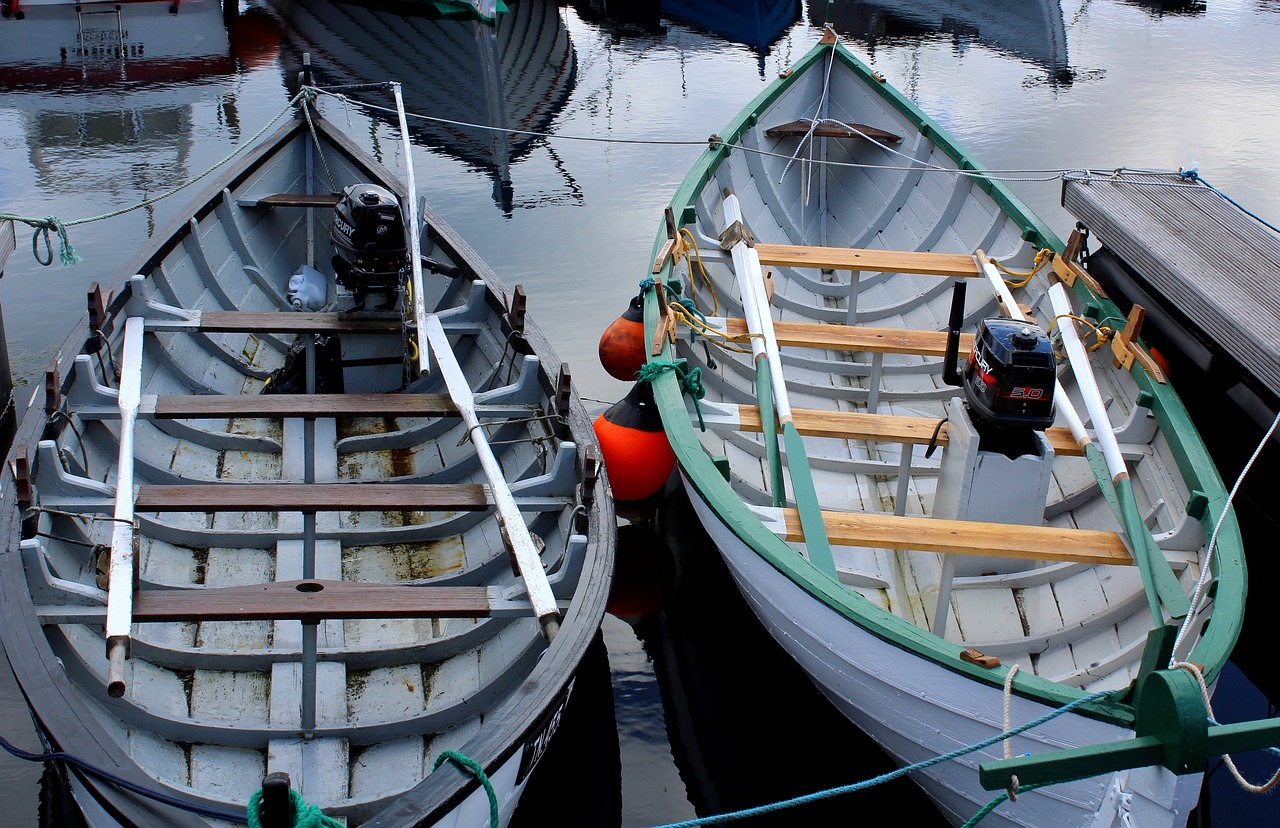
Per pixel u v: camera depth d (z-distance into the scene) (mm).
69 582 4832
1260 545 7074
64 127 15297
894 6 25016
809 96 10914
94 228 11898
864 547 6133
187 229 7961
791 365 8156
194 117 15883
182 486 5438
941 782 5059
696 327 7199
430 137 15602
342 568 6234
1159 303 8000
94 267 11016
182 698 5238
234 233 8547
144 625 5645
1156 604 4773
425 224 8516
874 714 5172
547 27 22984
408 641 5848
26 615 4602
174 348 7500
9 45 19062
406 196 8609
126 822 3807
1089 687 5145
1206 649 4441
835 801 5781
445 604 4895
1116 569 5785
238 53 19625
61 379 6051
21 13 19266
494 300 7410
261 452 7148
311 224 9422
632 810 5715
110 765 3910
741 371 7875
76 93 16938
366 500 5473
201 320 6957
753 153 9805
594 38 22344
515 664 5051
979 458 5641
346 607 4773
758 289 7332
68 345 6469
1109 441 5789
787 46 21531
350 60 19406
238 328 6949
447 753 4066
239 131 15227
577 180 14008
